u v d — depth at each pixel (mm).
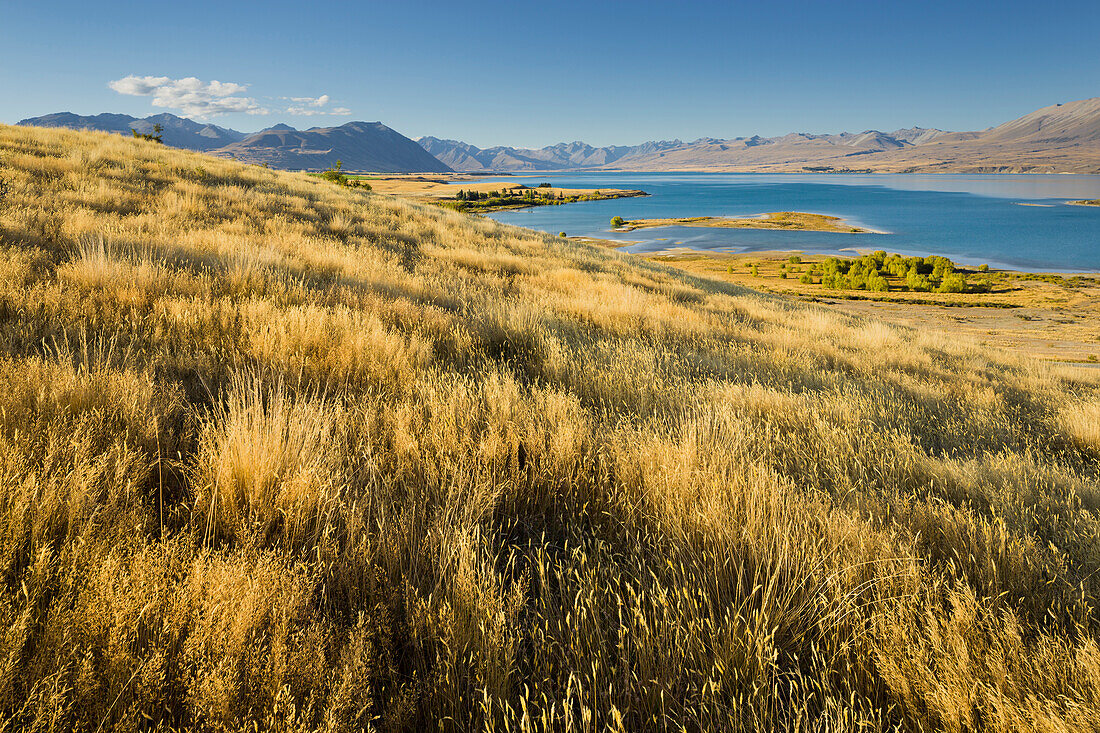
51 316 3982
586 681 1618
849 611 1868
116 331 3861
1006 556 2379
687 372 5930
